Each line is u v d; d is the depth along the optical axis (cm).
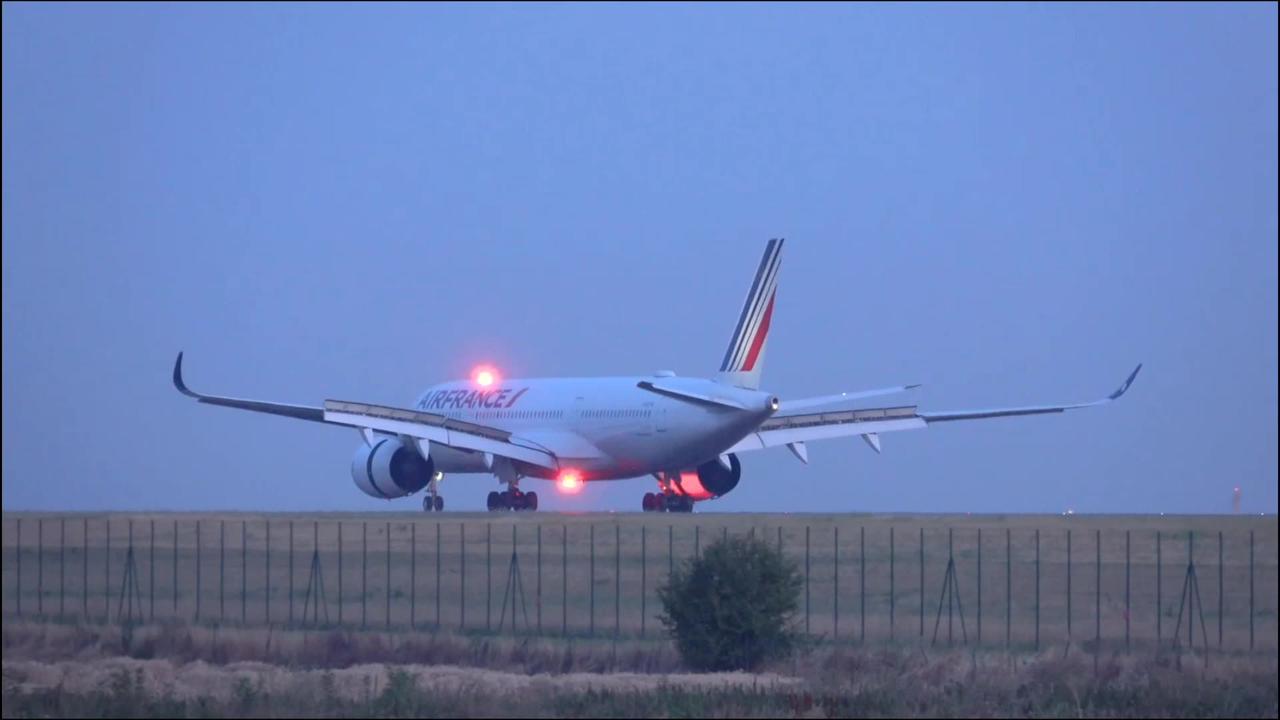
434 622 14925
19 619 15188
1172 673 11925
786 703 11069
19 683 12625
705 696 11238
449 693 11350
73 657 13825
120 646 14112
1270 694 11188
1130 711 10744
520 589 15425
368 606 15625
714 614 13438
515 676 12731
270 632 14312
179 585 16538
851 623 14488
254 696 11369
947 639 13812
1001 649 13250
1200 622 13962
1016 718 10569
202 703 11138
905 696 11344
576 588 15862
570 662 13438
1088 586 15188
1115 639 13550
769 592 13550
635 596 15488
